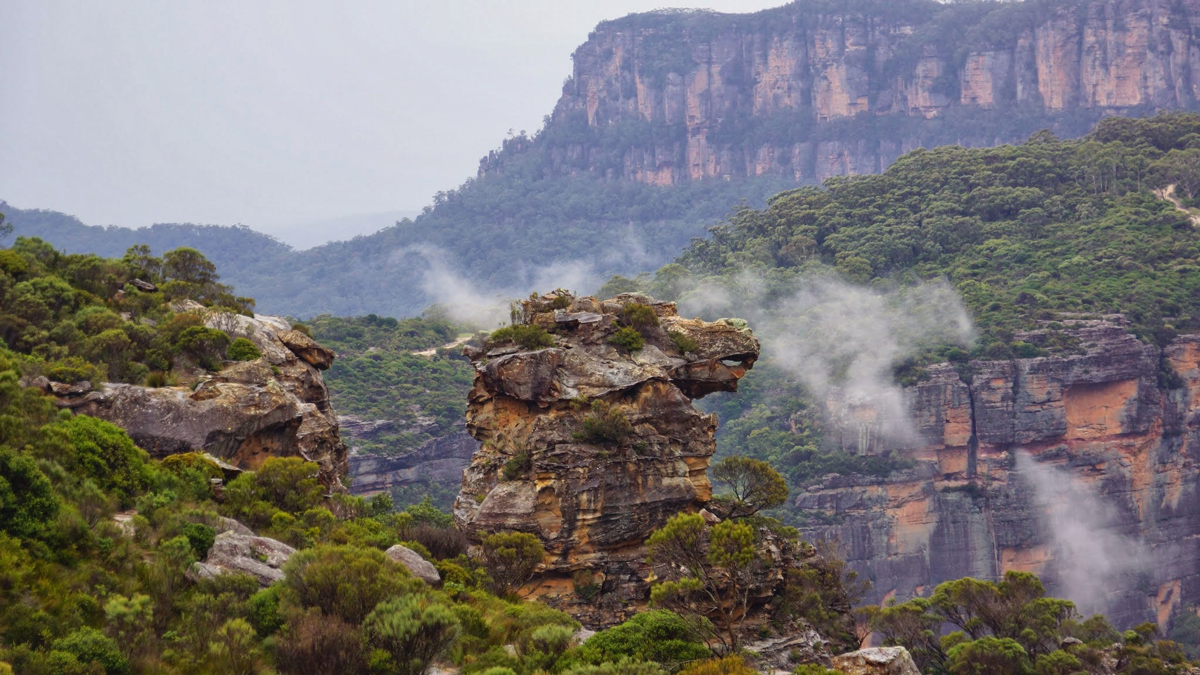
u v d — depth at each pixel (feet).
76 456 155.33
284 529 175.83
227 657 119.44
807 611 218.18
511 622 160.15
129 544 135.54
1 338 208.33
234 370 218.59
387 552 168.25
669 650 155.94
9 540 121.60
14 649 106.11
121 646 114.11
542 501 216.74
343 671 123.44
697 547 176.04
